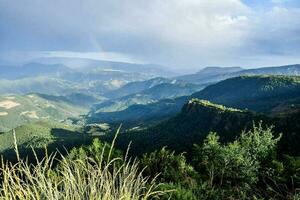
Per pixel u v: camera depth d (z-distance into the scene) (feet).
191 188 27.20
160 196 19.06
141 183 12.19
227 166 34.42
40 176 10.62
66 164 11.30
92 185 11.19
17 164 10.44
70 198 11.04
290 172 27.78
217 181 33.22
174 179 30.35
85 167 11.71
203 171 39.01
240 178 32.73
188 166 34.60
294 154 87.71
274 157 39.88
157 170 31.37
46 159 10.87
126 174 11.76
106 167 11.46
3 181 10.21
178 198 20.06
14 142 10.41
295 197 21.88
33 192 10.69
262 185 30.35
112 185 11.47
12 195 10.23
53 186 11.63
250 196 26.32
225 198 27.45
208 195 27.40
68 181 11.18
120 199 10.81
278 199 23.58
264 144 41.27
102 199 10.92
